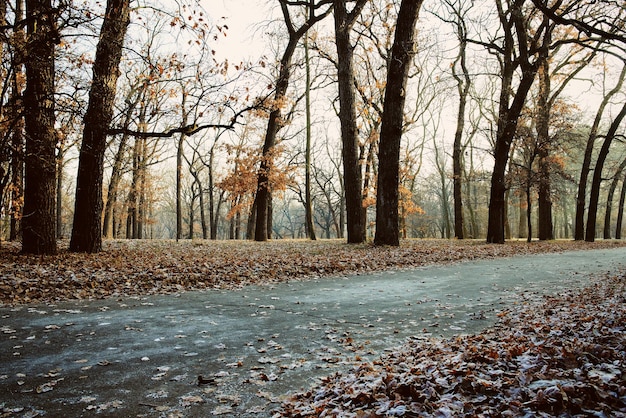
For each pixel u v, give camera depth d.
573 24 8.84
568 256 18.16
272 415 3.49
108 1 12.70
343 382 4.04
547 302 7.98
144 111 20.39
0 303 7.44
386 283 10.47
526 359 4.18
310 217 29.02
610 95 31.80
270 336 5.77
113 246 17.75
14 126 11.42
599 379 3.43
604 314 6.35
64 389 3.95
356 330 6.14
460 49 32.28
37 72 12.69
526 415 2.95
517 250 20.69
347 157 20.72
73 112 11.52
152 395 3.85
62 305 7.51
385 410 3.26
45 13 9.92
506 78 27.52
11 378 4.18
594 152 52.91
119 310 7.21
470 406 3.19
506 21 25.92
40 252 13.11
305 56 28.41
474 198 59.69
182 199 63.75
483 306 7.80
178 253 15.38
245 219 58.06
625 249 23.12
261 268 11.80
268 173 25.92
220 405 3.67
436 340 5.61
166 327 6.15
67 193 49.41
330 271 12.31
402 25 18.55
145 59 12.62
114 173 32.16
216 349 5.18
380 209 19.27
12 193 16.58
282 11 23.97
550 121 27.39
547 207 31.86
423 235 68.62
